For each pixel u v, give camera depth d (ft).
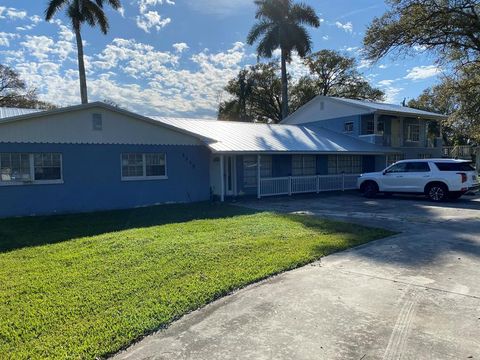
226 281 18.72
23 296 17.29
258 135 69.51
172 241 27.66
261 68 153.07
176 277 19.57
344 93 159.43
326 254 24.23
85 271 20.81
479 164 117.39
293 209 47.88
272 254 23.97
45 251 26.08
